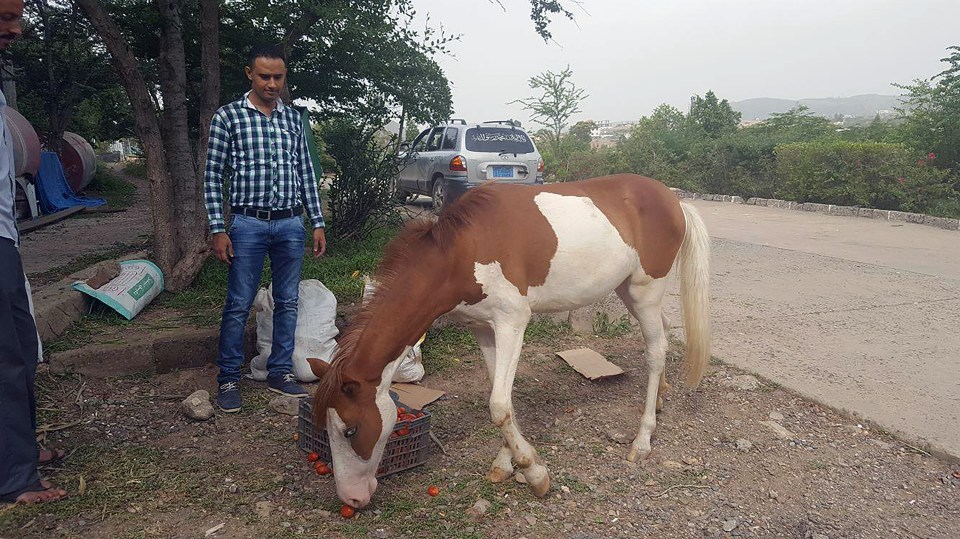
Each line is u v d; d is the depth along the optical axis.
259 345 4.50
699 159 18.03
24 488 2.96
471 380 4.61
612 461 3.58
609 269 3.43
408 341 2.94
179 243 6.04
